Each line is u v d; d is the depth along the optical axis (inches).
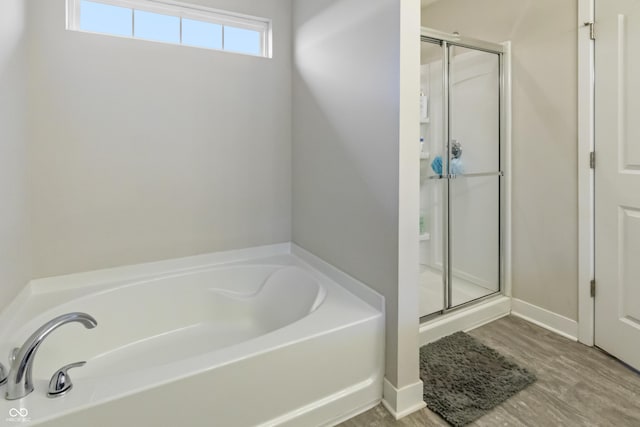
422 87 95.3
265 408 53.1
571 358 78.0
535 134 91.1
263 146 97.0
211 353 51.4
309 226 91.7
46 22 70.6
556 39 84.7
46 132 72.2
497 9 96.8
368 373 62.9
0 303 57.4
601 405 63.1
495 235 101.8
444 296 93.5
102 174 78.4
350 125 71.9
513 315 99.7
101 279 79.8
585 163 80.7
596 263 80.4
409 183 59.9
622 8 72.3
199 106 87.7
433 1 114.0
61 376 44.1
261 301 89.0
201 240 91.0
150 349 76.5
